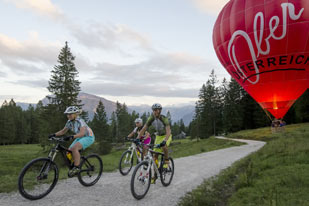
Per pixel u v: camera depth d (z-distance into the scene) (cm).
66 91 3017
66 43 3197
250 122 5941
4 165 2534
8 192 464
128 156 766
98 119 6322
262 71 1619
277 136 3164
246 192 553
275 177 666
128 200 468
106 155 4797
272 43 1496
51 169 458
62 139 454
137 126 783
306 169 712
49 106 2936
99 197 474
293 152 1039
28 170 423
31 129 8925
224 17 1748
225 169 923
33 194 435
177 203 469
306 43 1426
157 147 504
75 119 501
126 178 673
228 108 5959
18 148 6316
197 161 1213
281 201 461
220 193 592
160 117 543
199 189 575
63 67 3100
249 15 1557
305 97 4506
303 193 504
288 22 1427
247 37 1580
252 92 1806
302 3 1398
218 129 6253
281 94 1639
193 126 7188
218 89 6425
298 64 1496
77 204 425
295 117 5244
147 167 506
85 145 505
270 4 1480
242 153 1734
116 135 8581
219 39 1817
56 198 449
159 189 566
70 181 588
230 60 1778
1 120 7400
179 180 692
